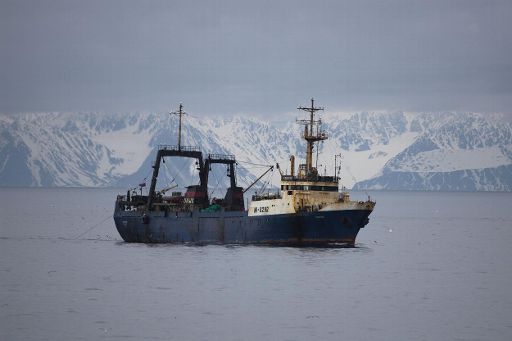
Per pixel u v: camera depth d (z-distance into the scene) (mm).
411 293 151375
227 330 123125
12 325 125625
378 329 124438
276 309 136375
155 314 132375
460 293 152000
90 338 118938
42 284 158125
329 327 125312
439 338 120125
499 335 121750
